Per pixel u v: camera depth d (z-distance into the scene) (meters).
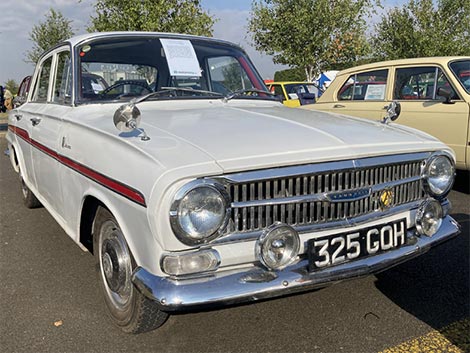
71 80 3.33
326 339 2.55
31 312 2.90
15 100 5.25
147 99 3.29
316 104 7.95
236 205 2.09
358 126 2.85
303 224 2.25
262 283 2.08
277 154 2.17
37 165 3.93
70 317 2.82
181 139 2.30
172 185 1.95
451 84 5.98
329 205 2.30
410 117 6.36
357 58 21.42
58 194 3.31
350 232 2.33
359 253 2.35
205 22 15.30
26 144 4.34
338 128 2.69
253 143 2.27
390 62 6.88
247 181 2.07
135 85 3.46
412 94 6.52
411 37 20.42
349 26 20.08
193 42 3.82
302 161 2.18
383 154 2.45
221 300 2.01
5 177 7.52
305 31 19.17
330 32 19.69
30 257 3.84
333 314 2.82
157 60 3.55
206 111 3.06
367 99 7.11
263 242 2.10
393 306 2.92
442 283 3.24
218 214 2.02
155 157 2.10
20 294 3.15
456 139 5.83
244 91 3.69
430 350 2.45
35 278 3.41
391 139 2.64
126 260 2.47
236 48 4.12
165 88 3.39
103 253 2.68
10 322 2.78
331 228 2.30
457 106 5.82
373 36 22.19
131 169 2.18
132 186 2.13
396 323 2.72
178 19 14.52
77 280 3.36
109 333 2.63
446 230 2.77
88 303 3.00
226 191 2.04
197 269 2.05
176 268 2.02
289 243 2.15
